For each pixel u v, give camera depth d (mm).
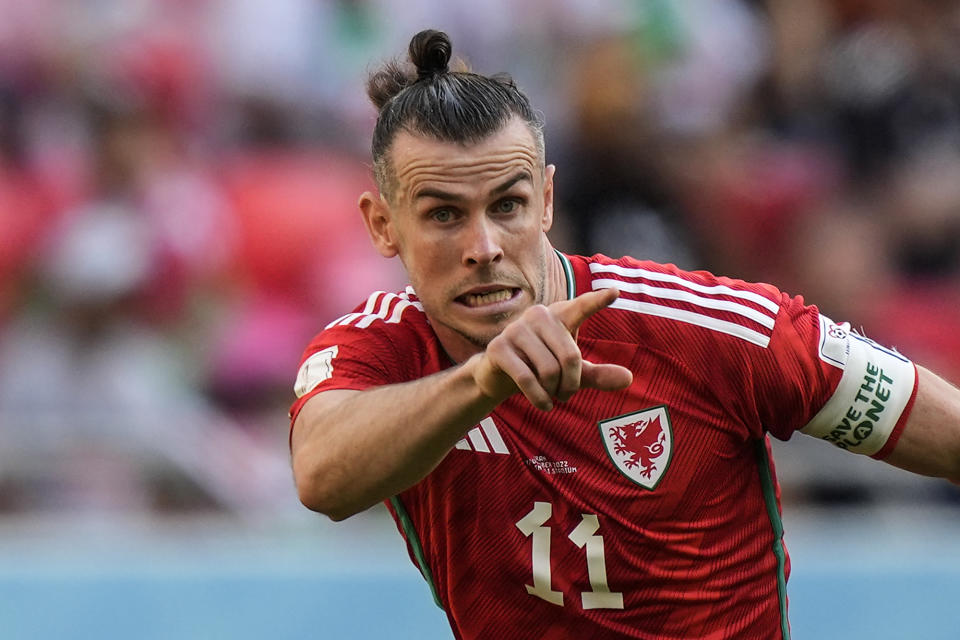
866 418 8781
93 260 22453
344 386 8492
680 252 22719
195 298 22797
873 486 18016
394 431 7328
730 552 9031
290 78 26422
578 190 22703
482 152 8148
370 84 9031
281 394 22484
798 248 23828
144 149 23562
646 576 8898
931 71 25641
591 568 8898
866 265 23859
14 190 23484
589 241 22422
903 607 16219
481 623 9273
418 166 8219
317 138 26125
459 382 7086
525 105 8445
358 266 23922
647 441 8750
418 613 16141
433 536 9219
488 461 8867
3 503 18234
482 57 26781
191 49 26141
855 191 24812
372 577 16188
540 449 8797
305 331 23188
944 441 8836
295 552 17047
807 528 17562
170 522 18406
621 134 23203
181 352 22375
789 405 8734
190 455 19109
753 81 26578
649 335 8742
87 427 18750
